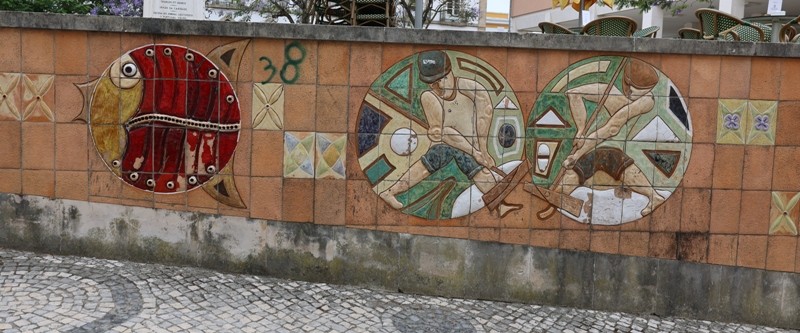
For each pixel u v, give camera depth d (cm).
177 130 492
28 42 482
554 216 494
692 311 502
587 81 482
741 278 498
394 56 479
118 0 1245
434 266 500
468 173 489
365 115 485
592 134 486
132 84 488
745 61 479
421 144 487
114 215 503
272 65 481
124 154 495
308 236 499
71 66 485
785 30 623
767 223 492
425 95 482
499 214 494
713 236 494
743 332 486
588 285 500
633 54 479
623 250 497
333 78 481
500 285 502
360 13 1044
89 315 404
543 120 485
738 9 1553
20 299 419
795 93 481
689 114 484
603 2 795
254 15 1878
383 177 491
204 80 486
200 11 757
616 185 491
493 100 482
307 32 473
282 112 486
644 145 487
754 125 484
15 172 497
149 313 416
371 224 496
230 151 492
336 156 489
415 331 432
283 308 450
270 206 496
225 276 498
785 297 499
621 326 477
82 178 499
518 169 489
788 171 488
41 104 489
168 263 507
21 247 506
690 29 704
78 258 503
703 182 489
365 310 461
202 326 405
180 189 499
